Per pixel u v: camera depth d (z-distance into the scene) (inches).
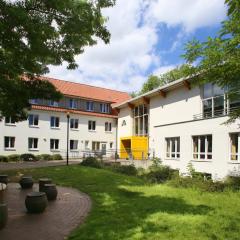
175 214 364.5
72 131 1646.2
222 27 406.0
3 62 507.8
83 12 547.5
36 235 299.4
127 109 1635.1
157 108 1312.7
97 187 600.4
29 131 1513.3
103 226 318.0
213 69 446.3
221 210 386.0
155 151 1143.6
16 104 673.6
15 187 623.5
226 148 779.4
